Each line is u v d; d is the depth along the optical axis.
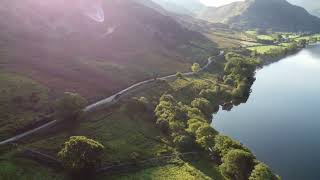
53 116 133.38
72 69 192.75
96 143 106.12
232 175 112.31
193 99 192.00
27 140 115.06
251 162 110.44
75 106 131.50
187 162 120.00
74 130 126.75
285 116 181.50
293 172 125.69
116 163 111.56
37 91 153.38
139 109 153.25
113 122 139.12
